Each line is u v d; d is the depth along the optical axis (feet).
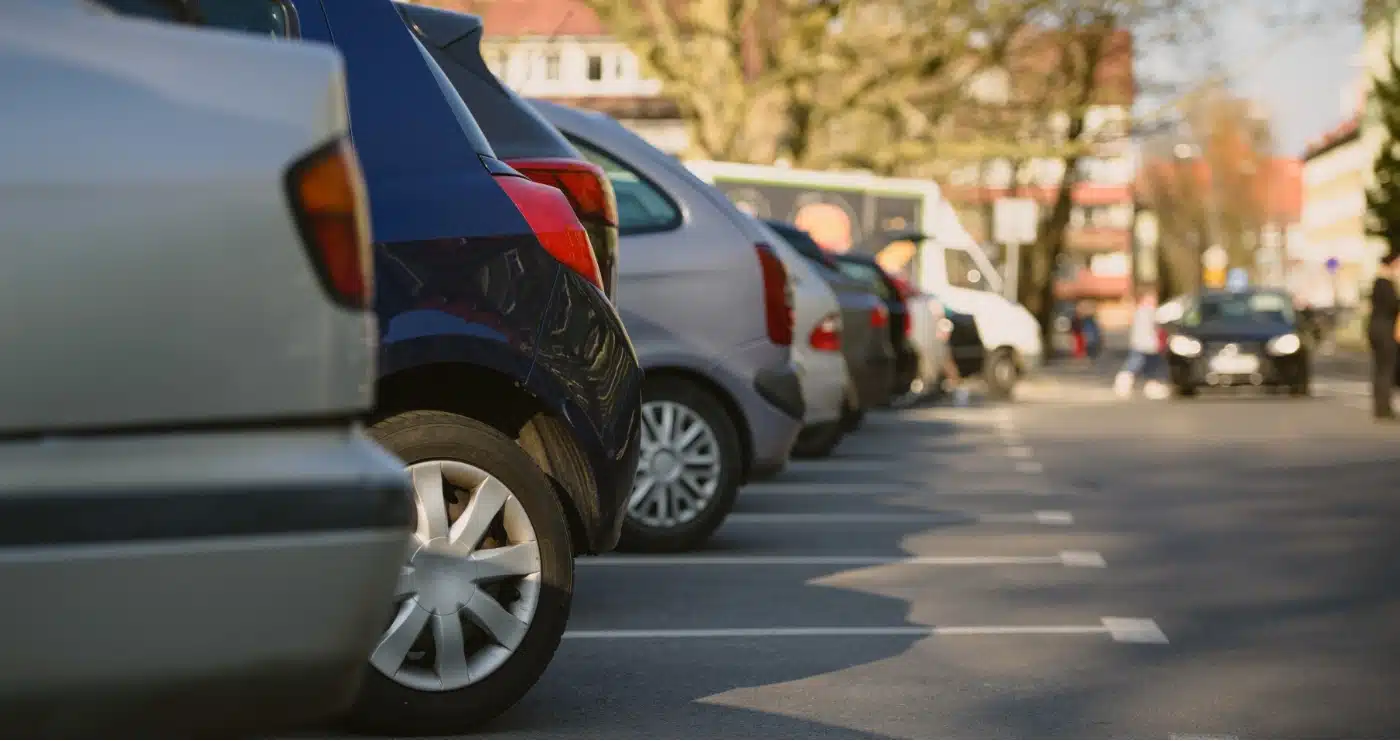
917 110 131.13
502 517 22.34
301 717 13.61
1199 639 30.37
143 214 13.09
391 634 21.77
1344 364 196.85
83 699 12.84
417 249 21.90
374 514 13.52
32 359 12.79
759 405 39.78
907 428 85.51
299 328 13.50
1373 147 318.24
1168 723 24.18
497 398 23.21
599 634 30.55
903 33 121.49
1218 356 117.80
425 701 21.91
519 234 22.47
